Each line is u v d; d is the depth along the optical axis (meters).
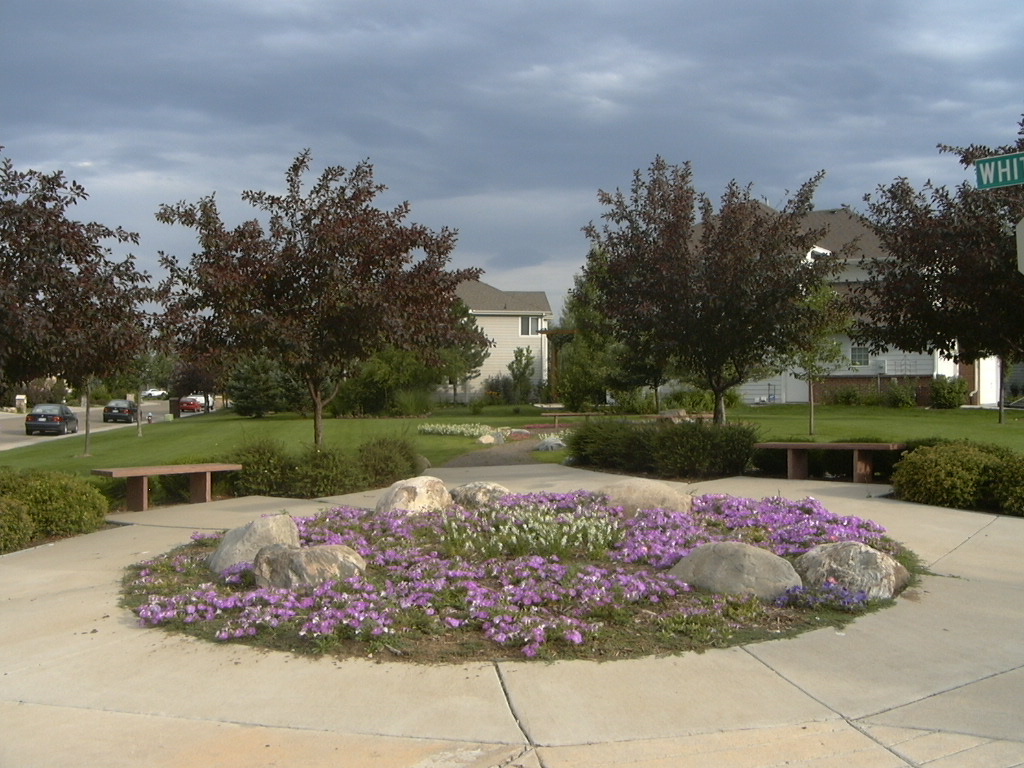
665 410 33.97
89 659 5.48
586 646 5.46
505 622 5.70
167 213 12.49
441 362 14.30
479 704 4.70
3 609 6.65
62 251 9.99
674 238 13.88
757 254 13.70
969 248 9.97
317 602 6.21
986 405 36.16
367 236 12.67
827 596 6.31
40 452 26.53
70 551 8.88
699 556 6.88
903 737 4.34
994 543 8.65
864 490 12.14
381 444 14.17
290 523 7.81
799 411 33.16
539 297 58.50
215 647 5.63
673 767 4.04
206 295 12.54
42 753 4.23
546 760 4.11
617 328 14.95
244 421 37.56
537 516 8.84
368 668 5.21
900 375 36.72
